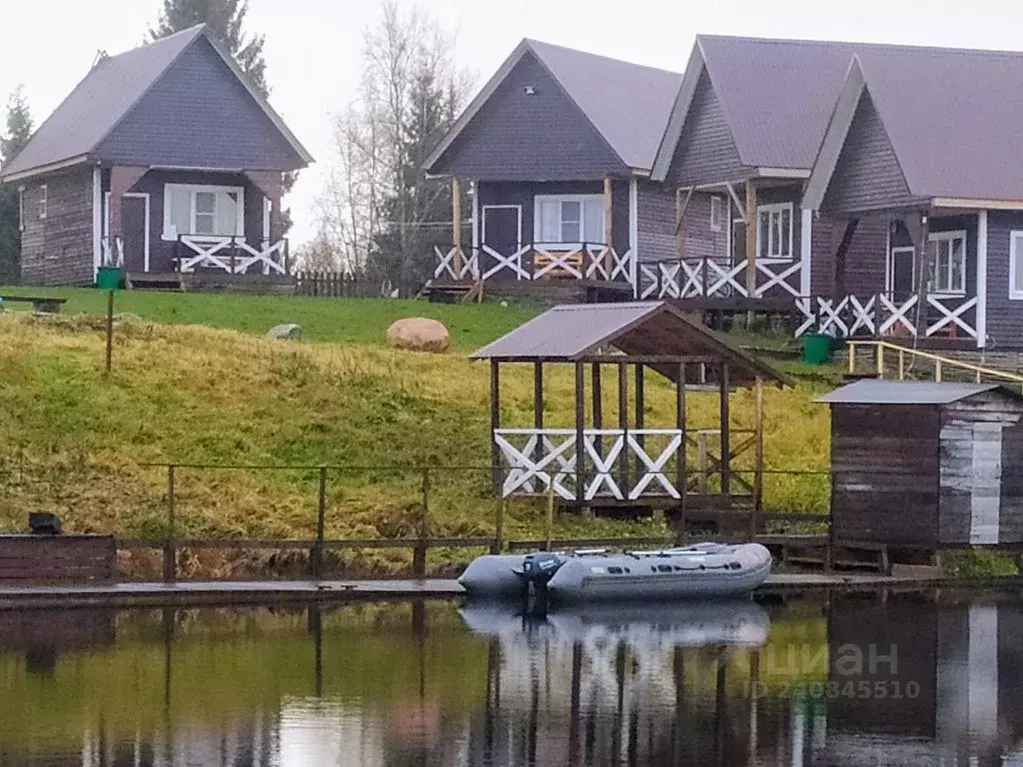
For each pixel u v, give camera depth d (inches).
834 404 1360.7
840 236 1882.4
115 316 1605.6
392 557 1275.8
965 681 981.8
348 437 1444.4
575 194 2170.3
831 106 1990.7
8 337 1494.8
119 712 873.5
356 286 2175.2
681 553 1248.8
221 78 2126.0
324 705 898.1
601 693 939.3
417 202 3061.0
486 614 1167.0
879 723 888.3
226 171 2129.7
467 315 1930.4
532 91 2155.5
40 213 2255.2
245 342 1582.2
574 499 1343.5
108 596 1143.6
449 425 1492.4
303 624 1111.0
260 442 1416.1
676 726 874.8
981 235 1813.5
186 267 2073.1
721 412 1371.8
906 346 1770.4
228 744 821.2
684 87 2020.2
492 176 2164.1
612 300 2117.4
